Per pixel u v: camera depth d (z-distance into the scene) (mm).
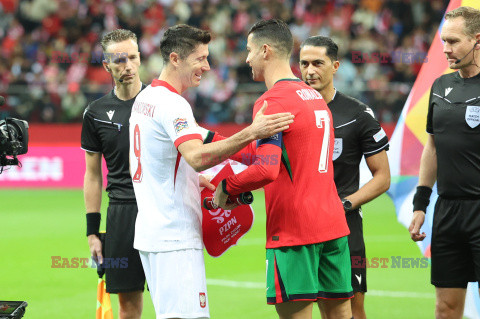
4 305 14094
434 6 63969
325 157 13664
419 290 24641
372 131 16156
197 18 65312
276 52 13719
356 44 61062
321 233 13430
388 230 37250
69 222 39750
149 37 64000
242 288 25375
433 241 16328
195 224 13891
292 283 13430
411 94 20250
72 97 55781
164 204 13656
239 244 34094
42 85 56844
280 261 13516
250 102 55781
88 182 17219
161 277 13656
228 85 57688
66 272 28281
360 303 16359
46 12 66312
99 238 17000
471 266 16062
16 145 13672
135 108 14133
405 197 20328
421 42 62312
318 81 16109
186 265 13625
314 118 13398
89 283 26469
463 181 15547
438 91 16109
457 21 15164
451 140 15609
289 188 13367
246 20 65125
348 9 64750
